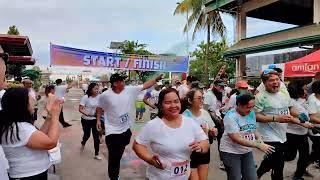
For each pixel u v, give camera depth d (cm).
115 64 1059
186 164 339
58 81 1015
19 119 321
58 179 679
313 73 960
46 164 341
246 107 471
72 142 1077
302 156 631
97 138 858
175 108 335
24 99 322
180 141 332
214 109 785
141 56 1056
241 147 482
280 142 528
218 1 2169
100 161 836
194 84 805
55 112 340
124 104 628
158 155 335
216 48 3325
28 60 1422
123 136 633
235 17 2319
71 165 797
